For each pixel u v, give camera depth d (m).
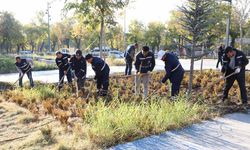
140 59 10.03
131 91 11.50
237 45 41.59
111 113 6.82
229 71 9.13
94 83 13.12
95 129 6.21
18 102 9.80
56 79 17.36
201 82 12.60
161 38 55.47
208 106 8.69
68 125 7.11
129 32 54.28
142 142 6.05
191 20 10.32
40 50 71.69
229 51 8.81
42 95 10.43
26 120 7.78
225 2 12.86
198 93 10.51
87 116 7.37
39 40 62.19
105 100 8.76
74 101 9.52
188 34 11.03
